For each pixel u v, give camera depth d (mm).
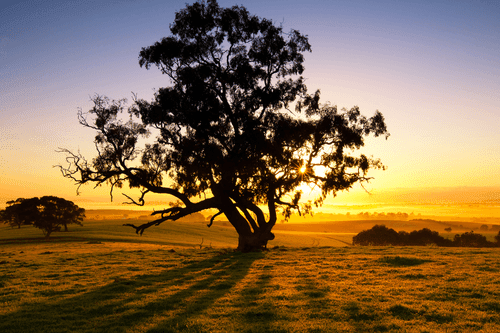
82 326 10352
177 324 10039
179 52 32188
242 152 29984
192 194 34000
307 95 33812
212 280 17906
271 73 34219
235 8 32094
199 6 31938
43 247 58219
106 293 14883
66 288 16250
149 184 32406
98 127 31984
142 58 32625
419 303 12023
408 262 22500
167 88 31484
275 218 34312
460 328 9305
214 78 32375
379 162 32812
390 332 9156
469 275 17062
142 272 21375
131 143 32094
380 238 105625
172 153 31375
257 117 32375
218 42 32781
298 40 33531
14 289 16141
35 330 10055
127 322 10656
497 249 31141
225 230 148500
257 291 14789
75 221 112812
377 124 33188
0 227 145000
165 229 133750
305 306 12047
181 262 26609
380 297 13008
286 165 30859
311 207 33812
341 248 35312
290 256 28594
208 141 31297
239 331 9500
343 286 15359
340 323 10016
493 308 11117
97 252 37750
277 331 9461
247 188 31406
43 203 96562
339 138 32625
